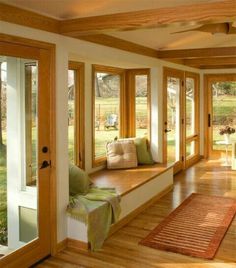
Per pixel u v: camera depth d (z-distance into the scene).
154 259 3.21
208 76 8.01
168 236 3.70
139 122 5.95
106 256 3.27
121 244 3.52
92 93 4.99
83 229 3.38
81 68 4.70
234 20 2.55
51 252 3.29
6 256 2.84
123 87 5.87
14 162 3.04
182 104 6.88
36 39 2.97
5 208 3.01
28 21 2.87
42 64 3.07
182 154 6.98
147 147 5.80
